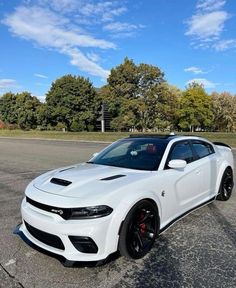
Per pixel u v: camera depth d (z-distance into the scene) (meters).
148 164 4.49
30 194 3.77
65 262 3.35
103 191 3.53
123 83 52.38
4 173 9.81
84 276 3.34
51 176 4.20
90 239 3.30
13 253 3.88
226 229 4.65
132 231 3.61
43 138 37.16
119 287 3.13
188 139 5.34
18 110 67.25
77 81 56.03
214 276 3.32
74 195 3.49
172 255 3.81
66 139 34.19
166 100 49.56
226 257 3.75
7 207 5.86
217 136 29.94
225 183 6.10
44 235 3.52
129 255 3.59
